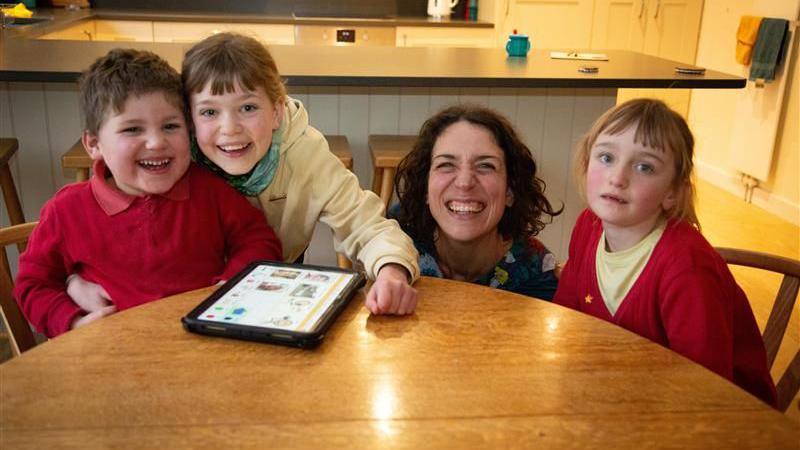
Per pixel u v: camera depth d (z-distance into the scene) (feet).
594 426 2.65
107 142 4.07
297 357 3.09
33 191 8.59
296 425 2.62
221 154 4.23
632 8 15.42
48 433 2.55
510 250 5.21
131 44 9.14
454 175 4.69
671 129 3.92
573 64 9.14
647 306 4.06
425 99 9.13
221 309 3.39
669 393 2.88
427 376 2.96
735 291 4.20
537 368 3.04
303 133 4.80
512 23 14.89
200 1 15.67
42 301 4.20
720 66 15.20
